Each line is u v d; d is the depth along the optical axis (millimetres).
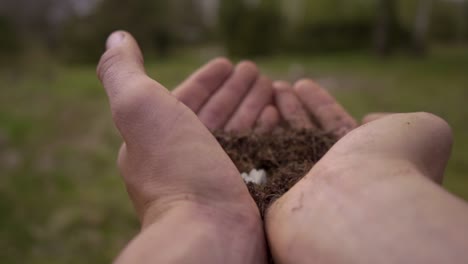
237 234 272
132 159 311
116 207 755
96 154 971
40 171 877
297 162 399
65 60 2520
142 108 302
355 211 241
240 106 463
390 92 1549
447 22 3598
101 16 2646
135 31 2738
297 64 2316
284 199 293
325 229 246
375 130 288
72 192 807
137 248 245
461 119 1191
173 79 1827
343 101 1404
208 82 458
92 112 1316
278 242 267
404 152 271
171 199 285
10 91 1567
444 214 219
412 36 2869
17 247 649
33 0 2865
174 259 242
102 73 338
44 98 1476
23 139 1042
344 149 287
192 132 299
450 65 2215
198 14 3855
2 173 857
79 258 639
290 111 471
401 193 235
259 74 487
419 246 213
